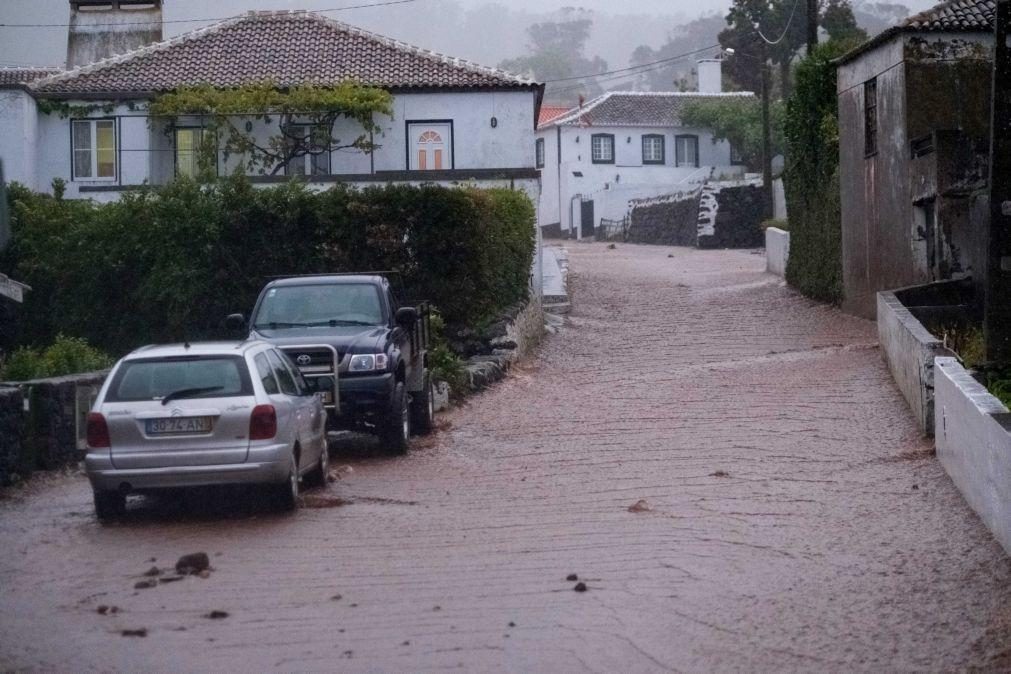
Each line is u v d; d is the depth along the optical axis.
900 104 24.75
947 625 8.01
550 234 71.94
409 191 23.78
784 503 12.01
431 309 21.25
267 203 23.94
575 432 16.84
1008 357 16.66
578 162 68.75
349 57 35.88
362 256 23.84
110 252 24.02
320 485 13.55
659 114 69.81
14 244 24.62
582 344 26.62
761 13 67.56
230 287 23.91
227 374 11.77
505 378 22.02
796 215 33.25
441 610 8.65
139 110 34.50
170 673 7.38
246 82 34.28
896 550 9.98
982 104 24.42
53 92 34.31
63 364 18.39
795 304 30.77
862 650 7.62
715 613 8.45
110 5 43.94
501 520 11.65
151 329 24.25
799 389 19.19
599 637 7.98
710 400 18.84
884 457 14.08
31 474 14.03
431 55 36.06
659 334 27.31
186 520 11.88
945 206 22.67
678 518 11.52
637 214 62.56
